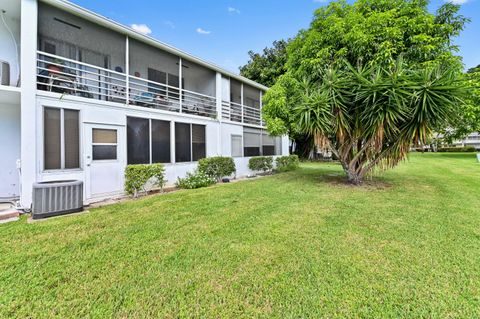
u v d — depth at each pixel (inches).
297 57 343.6
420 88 213.0
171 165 309.1
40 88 224.2
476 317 70.9
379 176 354.6
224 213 176.6
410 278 90.1
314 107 251.9
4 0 201.8
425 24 264.1
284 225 149.2
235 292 83.1
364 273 93.9
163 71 378.0
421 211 175.9
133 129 268.2
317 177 364.2
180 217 167.2
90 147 229.5
